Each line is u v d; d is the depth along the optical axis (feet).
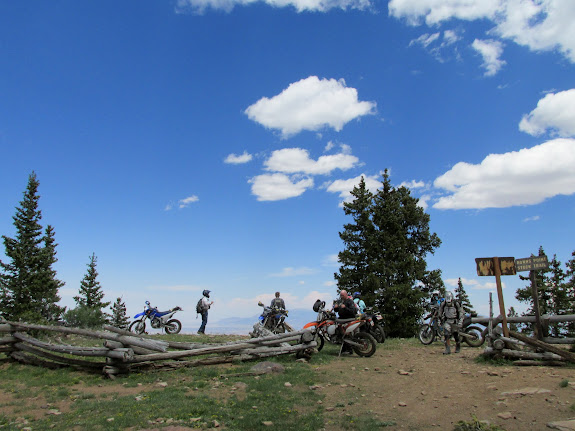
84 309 71.05
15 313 124.47
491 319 34.99
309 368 33.60
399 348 46.34
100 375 32.22
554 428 18.49
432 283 104.99
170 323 61.31
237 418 21.72
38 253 136.26
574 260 116.67
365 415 22.33
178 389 27.50
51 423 21.21
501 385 25.73
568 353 30.45
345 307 41.14
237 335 58.90
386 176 107.34
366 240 101.14
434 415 21.79
